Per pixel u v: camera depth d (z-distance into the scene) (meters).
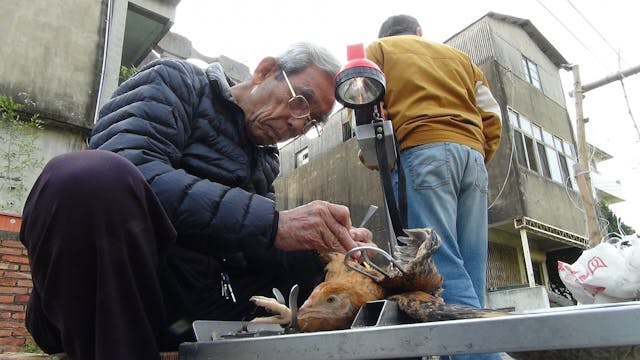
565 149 11.20
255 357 0.76
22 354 0.90
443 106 1.78
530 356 0.78
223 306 1.25
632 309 0.53
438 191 1.62
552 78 11.93
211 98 1.33
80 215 0.70
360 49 1.30
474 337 0.61
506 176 9.27
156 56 8.59
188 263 1.14
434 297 0.90
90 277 0.72
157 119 1.11
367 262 0.98
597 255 1.87
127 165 0.77
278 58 1.41
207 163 1.27
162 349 1.07
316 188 12.05
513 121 9.83
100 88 5.86
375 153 1.58
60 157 0.76
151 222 0.81
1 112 5.02
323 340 0.71
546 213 9.52
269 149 1.59
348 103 1.31
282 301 1.04
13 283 4.46
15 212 4.79
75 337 0.72
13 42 5.52
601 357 0.71
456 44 10.80
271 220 1.02
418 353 0.64
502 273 9.80
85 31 6.04
